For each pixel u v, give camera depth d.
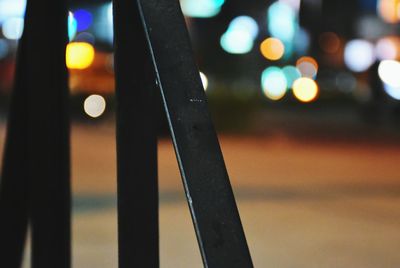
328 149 14.92
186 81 2.02
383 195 8.91
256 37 29.22
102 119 19.89
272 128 20.34
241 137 17.38
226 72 25.53
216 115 18.67
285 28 33.53
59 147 2.55
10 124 2.58
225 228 1.92
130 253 2.25
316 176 10.56
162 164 11.55
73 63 20.03
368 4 38.31
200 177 1.95
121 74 2.25
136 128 2.25
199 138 1.98
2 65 25.47
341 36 41.84
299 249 6.12
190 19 20.61
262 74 30.64
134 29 2.24
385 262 5.73
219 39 25.33
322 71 42.50
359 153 14.21
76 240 6.25
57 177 2.55
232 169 11.32
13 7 29.28
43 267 2.56
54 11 2.50
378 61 24.16
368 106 24.06
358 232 6.80
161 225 6.91
